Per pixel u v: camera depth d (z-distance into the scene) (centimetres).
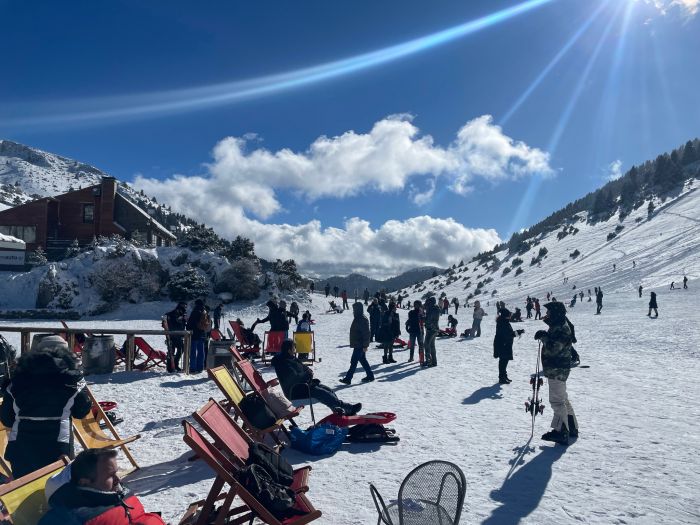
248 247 5256
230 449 435
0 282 4206
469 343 2159
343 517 458
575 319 3750
